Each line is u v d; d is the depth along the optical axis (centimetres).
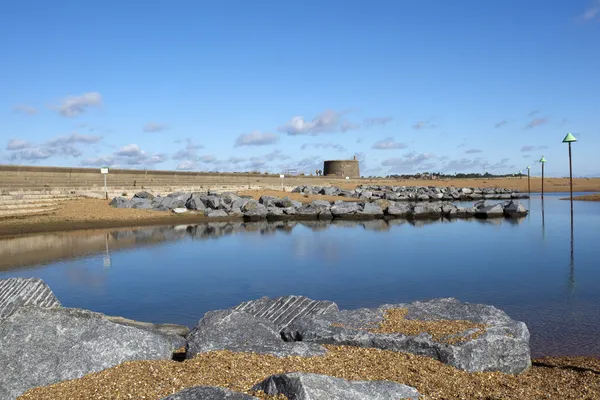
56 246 2523
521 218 4381
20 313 827
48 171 3891
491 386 705
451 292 1520
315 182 9725
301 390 531
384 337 836
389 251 2444
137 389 648
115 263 2061
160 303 1409
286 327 950
